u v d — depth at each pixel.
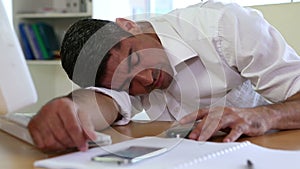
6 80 0.52
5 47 0.52
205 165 0.50
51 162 0.52
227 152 0.56
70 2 2.39
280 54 0.95
